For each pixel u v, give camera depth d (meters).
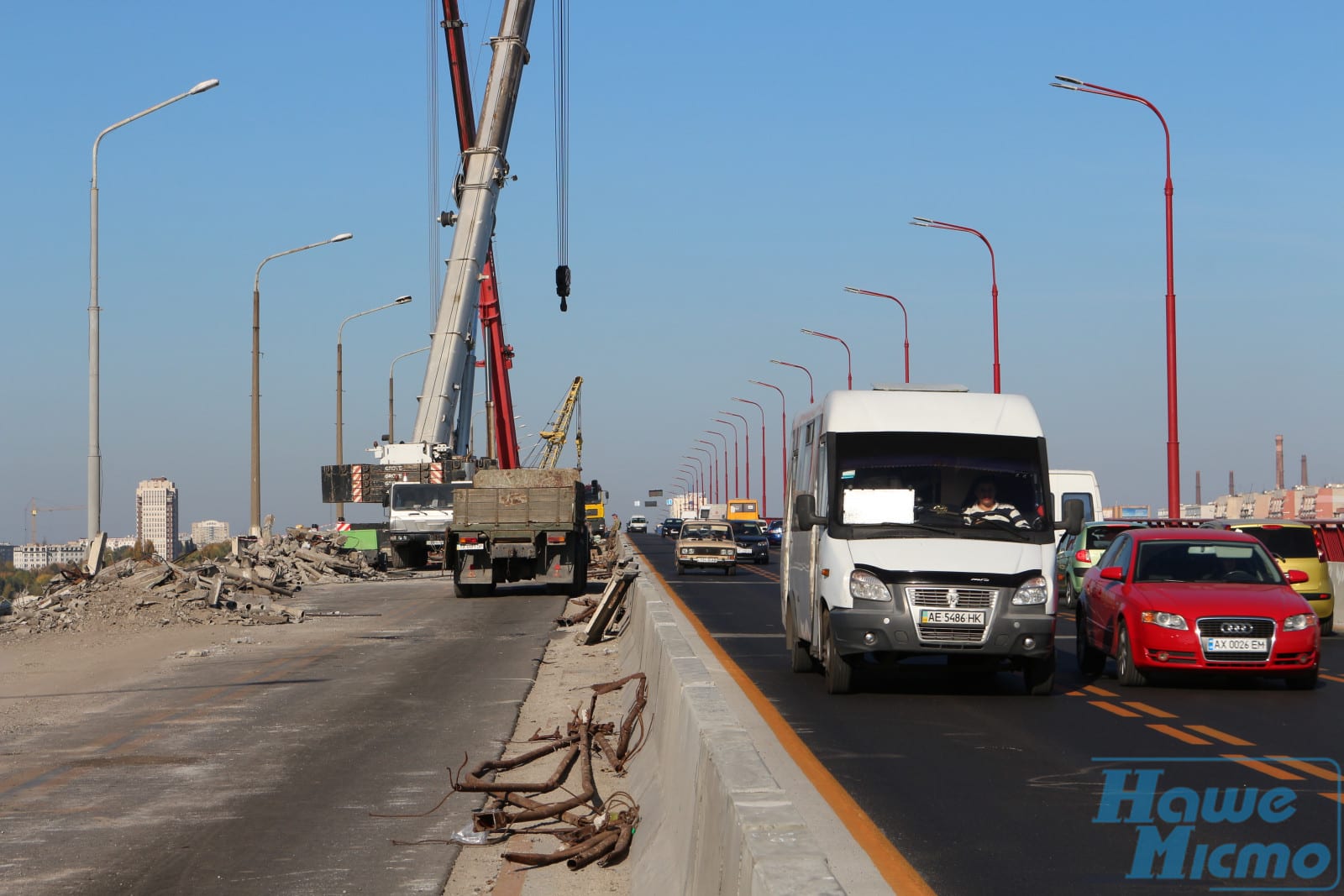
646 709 12.63
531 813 9.91
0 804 10.65
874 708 14.93
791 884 4.10
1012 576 15.57
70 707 16.56
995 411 16.91
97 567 32.19
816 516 16.33
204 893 8.04
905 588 15.51
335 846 9.20
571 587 39.44
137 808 10.45
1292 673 16.50
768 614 29.88
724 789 5.47
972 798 9.92
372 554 57.97
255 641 25.78
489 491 37.91
